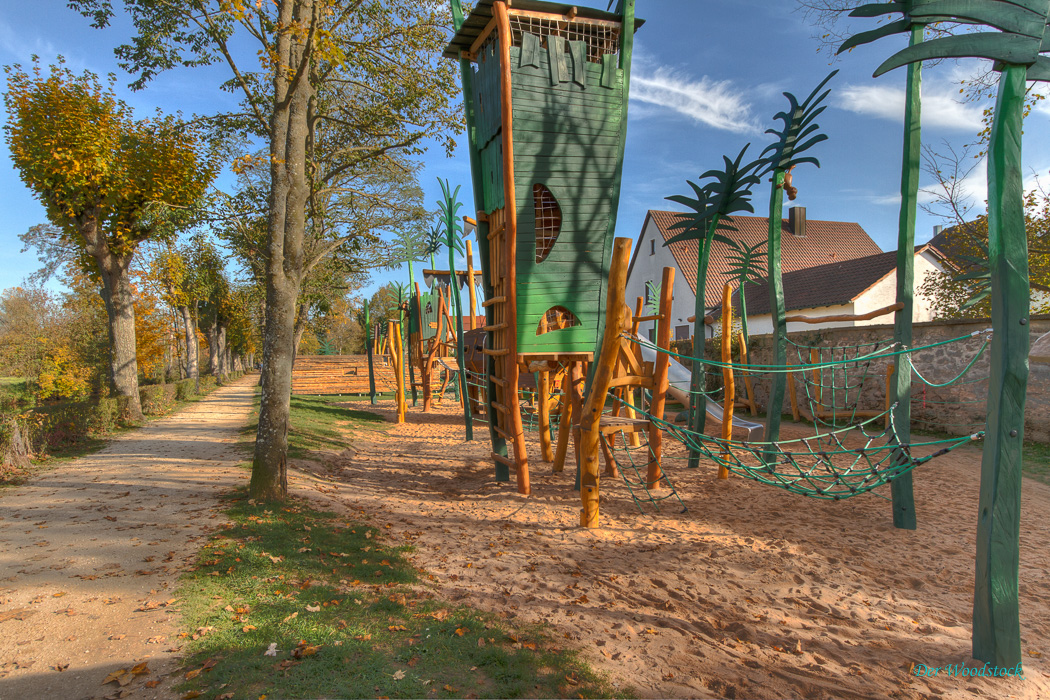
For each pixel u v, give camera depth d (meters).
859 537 7.07
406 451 13.98
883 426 14.47
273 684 3.38
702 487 9.82
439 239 19.56
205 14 9.48
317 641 3.93
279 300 7.97
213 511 7.19
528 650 4.07
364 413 22.31
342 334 75.38
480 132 9.30
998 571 4.02
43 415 12.48
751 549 6.62
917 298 23.06
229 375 55.91
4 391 24.27
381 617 4.43
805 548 6.64
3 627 4.05
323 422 17.23
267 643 3.86
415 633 4.20
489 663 3.81
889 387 13.29
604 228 8.58
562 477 10.71
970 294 16.56
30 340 26.20
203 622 4.15
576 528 7.54
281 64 8.14
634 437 12.81
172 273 21.27
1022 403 3.99
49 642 3.86
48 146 15.23
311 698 3.27
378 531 7.02
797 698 3.71
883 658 4.24
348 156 17.66
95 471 9.84
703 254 10.60
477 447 14.45
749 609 5.09
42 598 4.53
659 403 9.00
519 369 10.00
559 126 8.28
